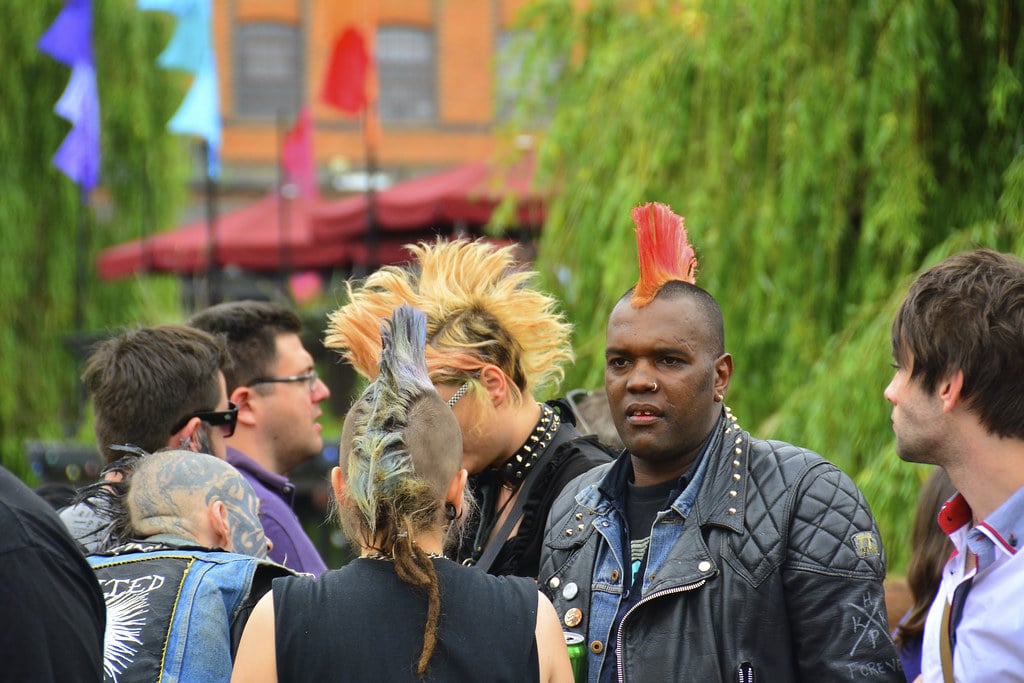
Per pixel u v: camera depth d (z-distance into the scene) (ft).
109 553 20.07
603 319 42.98
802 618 16.98
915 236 35.91
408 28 212.23
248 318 28.48
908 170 36.19
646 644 17.46
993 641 15.85
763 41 40.16
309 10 209.97
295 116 209.77
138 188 95.96
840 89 38.52
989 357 16.06
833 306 39.86
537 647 16.08
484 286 23.76
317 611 15.71
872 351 35.12
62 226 88.12
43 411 84.53
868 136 37.11
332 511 18.98
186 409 23.88
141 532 20.66
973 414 16.28
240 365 28.30
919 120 36.96
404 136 212.02
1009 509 16.01
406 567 15.69
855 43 37.96
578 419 25.95
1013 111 35.29
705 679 16.85
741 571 17.20
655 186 43.09
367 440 16.14
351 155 208.44
